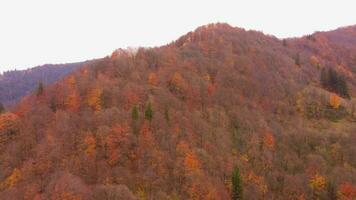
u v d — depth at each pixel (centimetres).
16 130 11881
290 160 11881
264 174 11256
